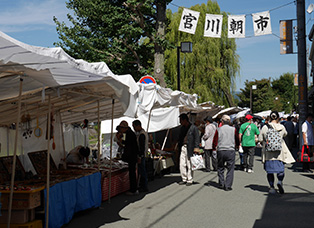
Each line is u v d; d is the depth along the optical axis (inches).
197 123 583.8
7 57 169.3
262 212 295.1
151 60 1016.9
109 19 904.9
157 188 423.8
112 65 946.7
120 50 936.3
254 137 546.6
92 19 973.8
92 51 934.4
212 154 571.8
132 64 990.4
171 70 1158.3
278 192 379.9
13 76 206.2
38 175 299.7
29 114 324.5
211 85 1204.5
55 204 256.1
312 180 459.8
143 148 395.2
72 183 282.7
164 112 546.0
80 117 417.7
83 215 301.1
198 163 424.8
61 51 188.9
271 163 365.7
